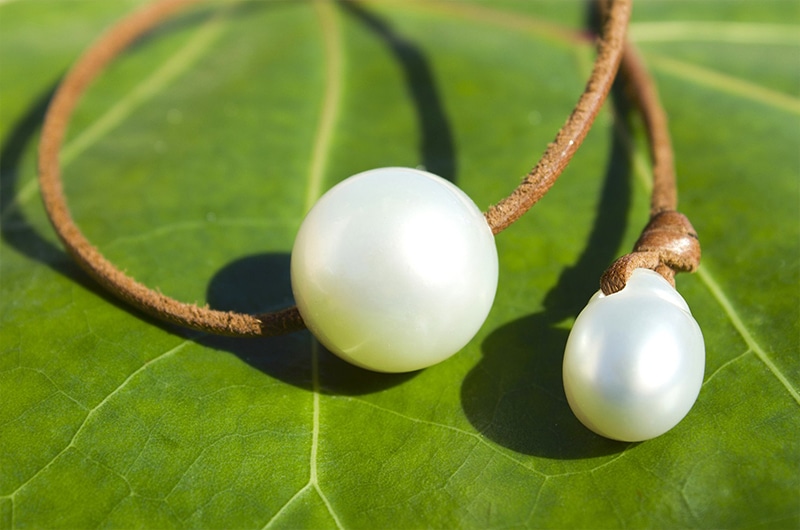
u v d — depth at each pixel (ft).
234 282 0.40
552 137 0.46
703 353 0.33
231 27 0.55
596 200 0.42
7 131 0.48
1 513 0.33
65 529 0.33
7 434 0.35
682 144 0.44
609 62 0.38
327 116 0.48
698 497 0.33
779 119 0.45
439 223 0.34
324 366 0.37
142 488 0.34
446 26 0.54
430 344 0.34
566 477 0.34
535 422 0.35
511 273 0.39
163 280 0.40
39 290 0.39
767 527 0.32
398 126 0.47
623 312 0.33
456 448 0.35
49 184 0.41
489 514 0.33
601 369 0.33
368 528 0.33
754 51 0.50
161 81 0.50
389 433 0.35
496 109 0.47
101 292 0.39
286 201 0.43
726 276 0.39
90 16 0.56
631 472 0.34
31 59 0.52
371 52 0.51
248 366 0.37
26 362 0.37
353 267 0.33
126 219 0.42
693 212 0.41
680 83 0.48
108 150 0.46
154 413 0.35
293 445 0.35
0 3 0.55
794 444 0.34
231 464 0.34
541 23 0.52
